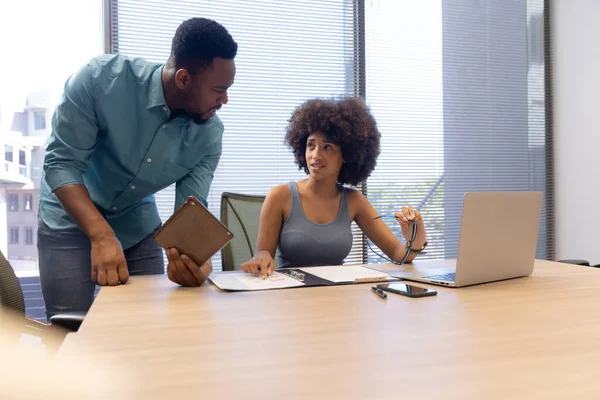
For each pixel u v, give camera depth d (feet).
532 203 4.57
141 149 5.40
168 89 5.15
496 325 2.81
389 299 3.60
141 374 1.97
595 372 1.98
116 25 8.82
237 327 2.78
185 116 5.44
